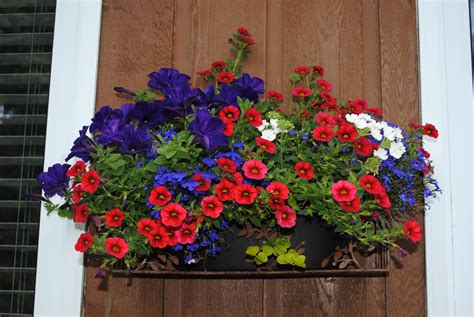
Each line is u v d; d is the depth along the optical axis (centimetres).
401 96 141
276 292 134
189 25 145
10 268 136
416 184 124
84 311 134
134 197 110
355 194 103
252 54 144
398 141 116
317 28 145
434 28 142
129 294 135
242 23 145
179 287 135
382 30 144
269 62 144
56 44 144
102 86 143
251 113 113
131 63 144
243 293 134
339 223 107
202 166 109
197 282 135
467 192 135
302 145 113
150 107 113
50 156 139
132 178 108
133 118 114
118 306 134
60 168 114
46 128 141
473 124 138
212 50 144
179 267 111
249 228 110
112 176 109
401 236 112
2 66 145
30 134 141
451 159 136
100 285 135
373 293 133
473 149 137
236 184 105
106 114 115
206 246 109
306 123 116
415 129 123
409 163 117
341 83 142
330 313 133
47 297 133
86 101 141
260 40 144
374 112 127
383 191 106
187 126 113
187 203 108
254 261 109
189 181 103
